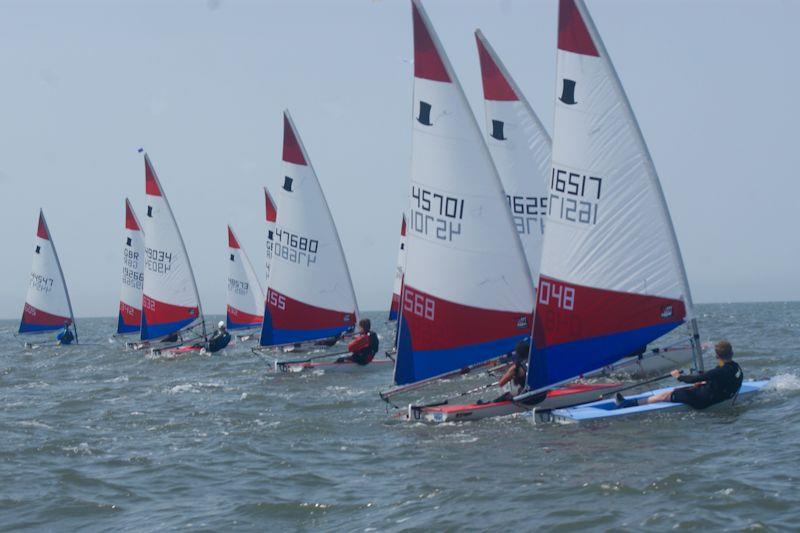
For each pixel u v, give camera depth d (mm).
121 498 33875
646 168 43531
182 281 111562
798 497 28219
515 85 60375
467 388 61844
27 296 139125
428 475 34750
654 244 43906
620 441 38312
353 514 30172
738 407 45000
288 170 87250
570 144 44594
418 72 49688
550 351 45094
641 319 44219
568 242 44812
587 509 28391
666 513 27328
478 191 48875
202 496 33656
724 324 163625
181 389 70312
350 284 87750
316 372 78000
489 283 49156
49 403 63938
